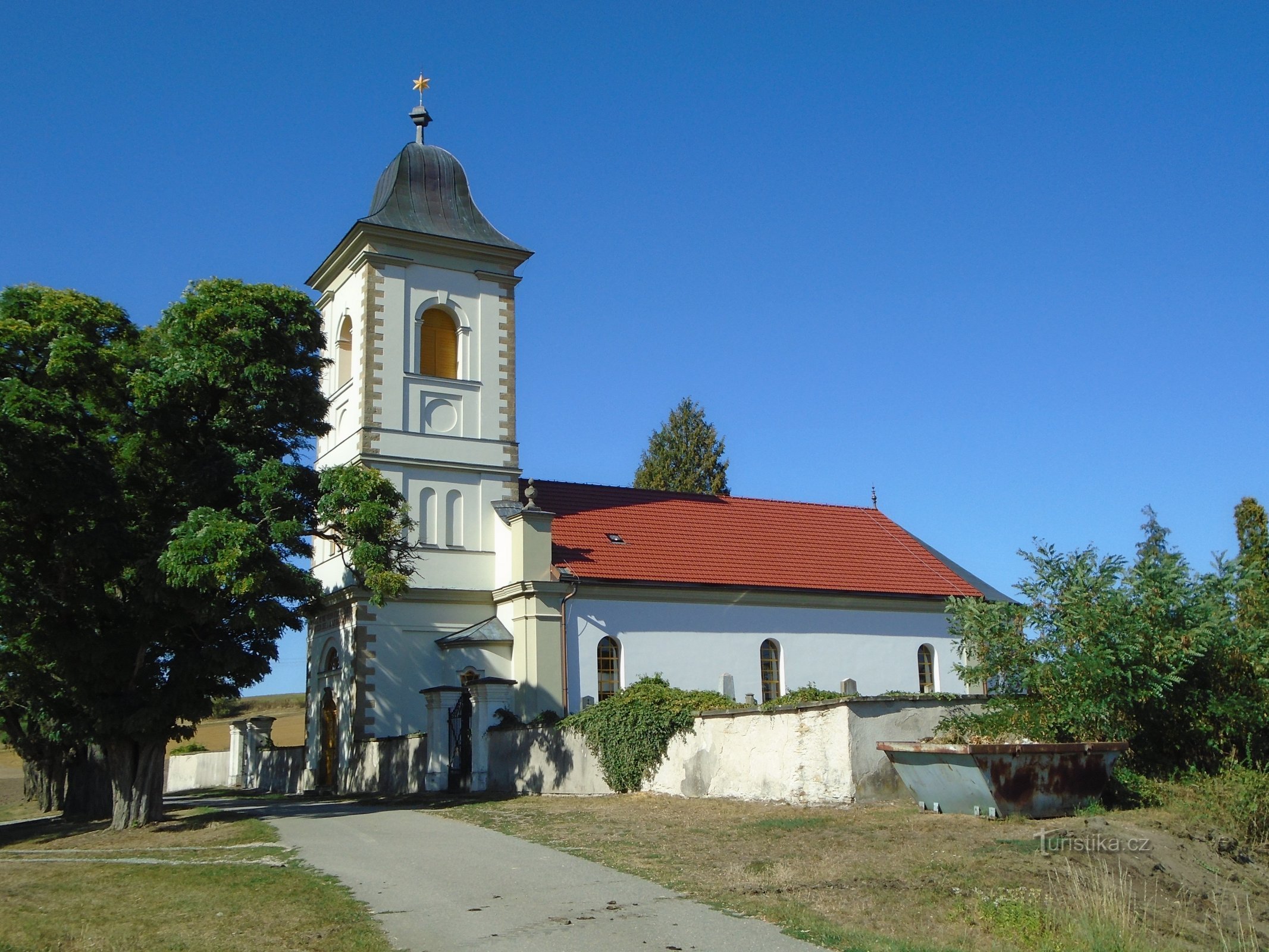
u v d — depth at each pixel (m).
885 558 42.84
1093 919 12.66
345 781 34.56
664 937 12.09
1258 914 15.09
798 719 20.77
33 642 24.25
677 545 38.88
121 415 25.00
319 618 37.56
